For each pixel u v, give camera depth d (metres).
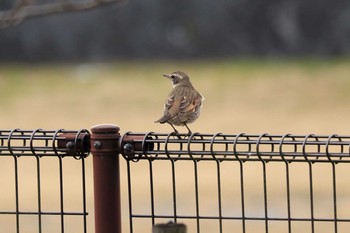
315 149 9.20
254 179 20.03
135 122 29.89
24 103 31.97
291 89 33.62
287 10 41.88
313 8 41.69
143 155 7.61
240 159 7.37
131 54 41.44
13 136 7.82
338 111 30.48
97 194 7.63
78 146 7.70
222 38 41.78
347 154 7.19
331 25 41.44
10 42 41.22
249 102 31.84
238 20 41.91
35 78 36.59
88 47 41.50
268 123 29.14
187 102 10.20
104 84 35.00
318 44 41.34
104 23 41.62
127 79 36.31
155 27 41.69
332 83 34.12
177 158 7.54
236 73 37.00
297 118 29.80
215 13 41.88
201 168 20.94
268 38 41.91
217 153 7.41
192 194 19.38
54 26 41.34
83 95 33.12
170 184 20.03
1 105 31.86
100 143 7.58
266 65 38.88
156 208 18.59
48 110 31.05
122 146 7.57
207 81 35.69
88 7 9.73
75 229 17.16
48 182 19.73
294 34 41.72
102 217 7.63
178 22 41.69
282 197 19.17
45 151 7.79
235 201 19.11
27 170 21.06
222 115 30.25
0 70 38.75
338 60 39.88
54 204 18.36
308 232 17.36
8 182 20.14
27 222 17.42
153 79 36.16
